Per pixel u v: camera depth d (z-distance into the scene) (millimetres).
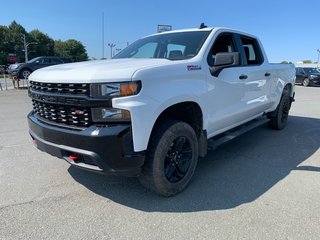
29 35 112438
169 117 3551
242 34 5000
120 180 3963
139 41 4965
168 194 3471
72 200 3432
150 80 3055
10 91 16516
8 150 5203
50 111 3363
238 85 4496
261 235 2764
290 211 3170
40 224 2947
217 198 3477
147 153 3242
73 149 3092
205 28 4438
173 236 2758
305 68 24719
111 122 2949
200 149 3959
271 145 5574
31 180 3957
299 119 8164
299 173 4211
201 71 3725
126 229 2871
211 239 2713
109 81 2896
